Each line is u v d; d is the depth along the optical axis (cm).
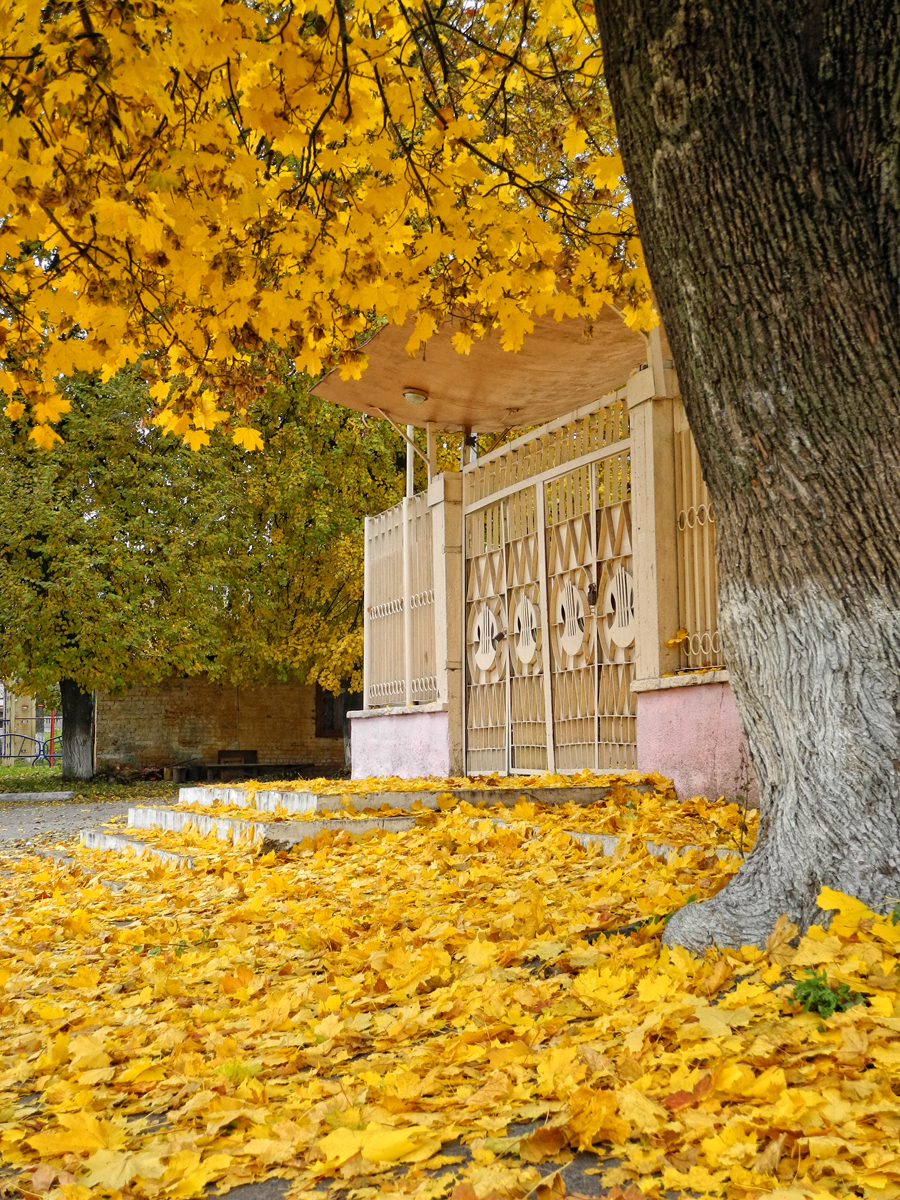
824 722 333
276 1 433
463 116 509
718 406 344
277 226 444
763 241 326
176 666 2275
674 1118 231
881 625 328
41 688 2173
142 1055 338
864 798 326
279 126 376
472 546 1066
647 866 504
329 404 2159
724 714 683
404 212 440
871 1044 246
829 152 326
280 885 590
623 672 820
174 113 359
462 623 1070
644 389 772
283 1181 241
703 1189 197
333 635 2192
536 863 563
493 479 1034
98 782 2327
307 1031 335
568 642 890
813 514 332
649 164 346
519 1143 230
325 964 425
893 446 325
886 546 327
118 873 812
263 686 2617
